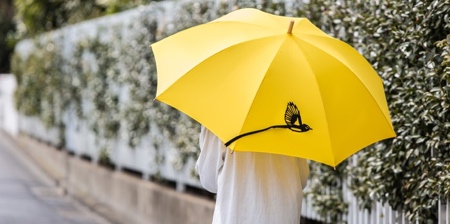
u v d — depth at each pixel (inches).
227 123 177.3
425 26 221.1
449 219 217.9
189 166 397.7
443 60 213.3
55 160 749.9
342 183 278.4
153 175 455.2
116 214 510.0
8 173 739.4
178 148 405.4
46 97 791.7
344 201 275.4
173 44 195.5
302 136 179.0
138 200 464.4
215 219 197.6
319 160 180.2
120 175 511.5
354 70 185.8
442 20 217.5
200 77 183.3
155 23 436.5
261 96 177.0
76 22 741.9
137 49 460.4
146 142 466.9
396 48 234.8
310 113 178.9
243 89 179.3
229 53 184.1
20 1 900.0
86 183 603.2
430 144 218.5
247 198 193.6
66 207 544.1
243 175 194.4
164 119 420.2
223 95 180.2
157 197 429.1
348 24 260.1
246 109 176.6
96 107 563.5
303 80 179.6
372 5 245.4
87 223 478.9
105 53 542.6
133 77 469.4
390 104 236.5
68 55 681.0
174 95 183.0
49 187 650.2
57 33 730.2
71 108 680.4
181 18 392.5
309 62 181.2
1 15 1599.4
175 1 405.1
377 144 245.9
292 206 195.8
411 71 229.5
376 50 243.8
